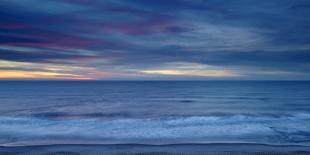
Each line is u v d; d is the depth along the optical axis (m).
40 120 15.01
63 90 59.69
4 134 11.12
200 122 14.07
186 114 18.14
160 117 16.33
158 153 7.95
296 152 7.90
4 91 53.00
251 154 7.75
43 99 33.09
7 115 17.70
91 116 17.23
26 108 22.28
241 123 13.55
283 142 9.55
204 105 25.20
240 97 35.75
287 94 41.12
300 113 17.64
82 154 7.82
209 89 64.38
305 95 38.41
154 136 10.76
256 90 56.09
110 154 7.85
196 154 7.82
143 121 14.61
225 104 26.05
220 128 12.24
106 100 32.25
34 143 9.66
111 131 11.76
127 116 17.12
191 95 41.75
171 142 9.73
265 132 11.23
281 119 14.80
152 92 52.12
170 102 29.00
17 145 9.27
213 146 8.71
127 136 10.75
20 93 46.16
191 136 10.68
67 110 20.95
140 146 8.76
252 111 19.50
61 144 9.02
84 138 10.45
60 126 13.02
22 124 13.62
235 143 9.09
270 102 27.56
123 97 37.53
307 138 10.14
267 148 8.38
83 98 35.09
